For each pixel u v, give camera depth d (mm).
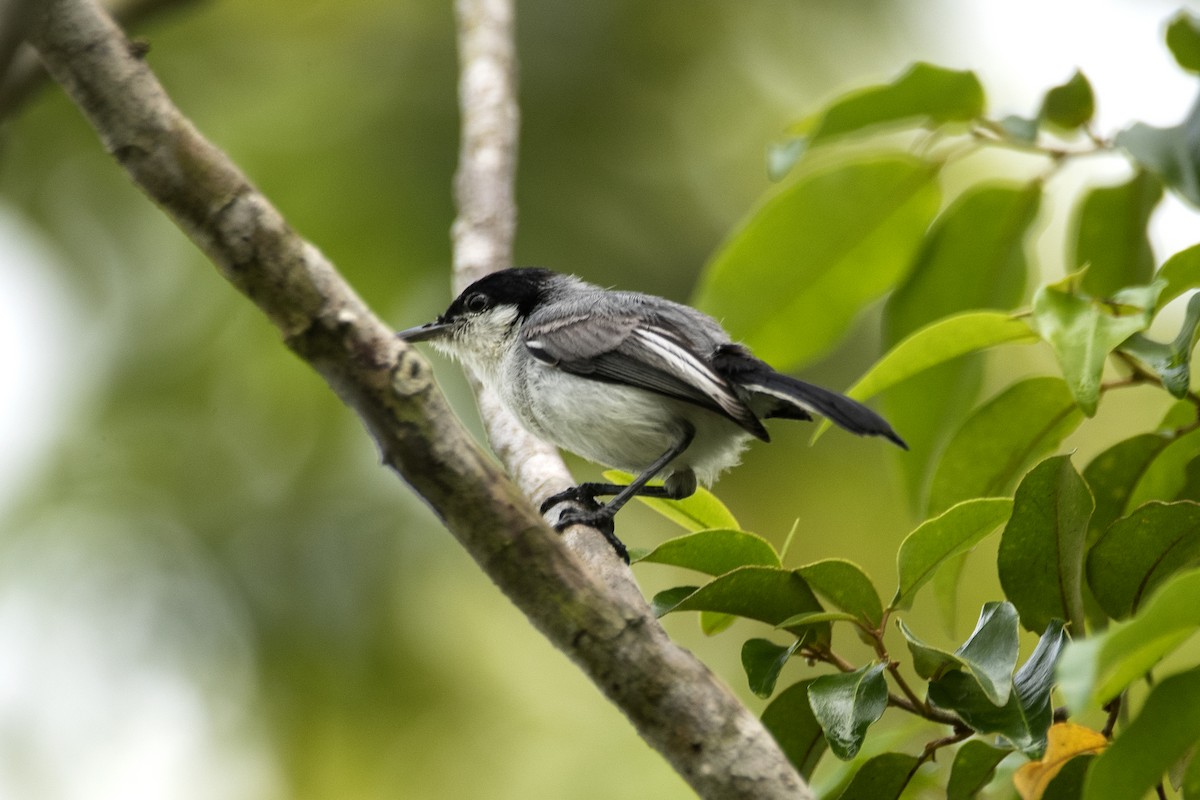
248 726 10711
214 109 11258
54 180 11445
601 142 11406
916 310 7695
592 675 4961
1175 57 6820
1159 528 5125
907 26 12320
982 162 12344
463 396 10742
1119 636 3627
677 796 11320
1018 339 5879
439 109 10984
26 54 6723
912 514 7648
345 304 4688
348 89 11141
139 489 10891
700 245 11336
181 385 11023
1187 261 5398
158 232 11461
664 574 12070
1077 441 12406
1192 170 6305
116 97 4457
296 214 10594
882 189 7531
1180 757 4156
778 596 5324
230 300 11102
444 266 10586
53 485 10836
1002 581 5316
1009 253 7531
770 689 5277
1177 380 5371
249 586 10766
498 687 11555
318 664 10773
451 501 4887
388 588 10961
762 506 12031
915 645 4984
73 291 11266
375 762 10914
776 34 12164
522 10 11547
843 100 6996
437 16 11445
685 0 11852
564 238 11023
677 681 4863
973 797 5277
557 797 11227
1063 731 4949
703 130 11836
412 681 10977
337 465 11117
